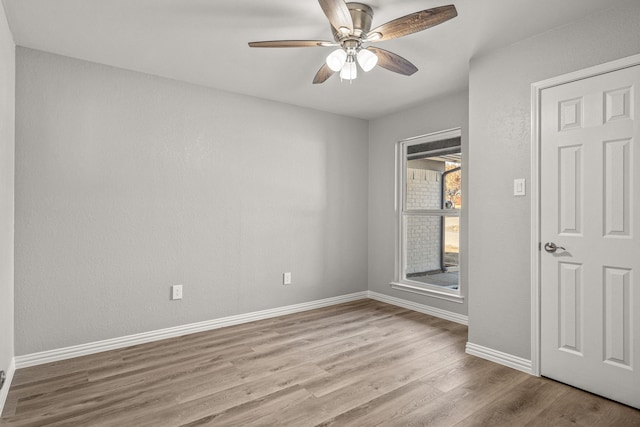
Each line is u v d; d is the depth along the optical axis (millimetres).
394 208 4344
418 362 2686
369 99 3816
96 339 2867
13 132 2473
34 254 2623
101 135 2887
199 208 3365
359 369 2568
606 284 2164
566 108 2324
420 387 2303
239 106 3605
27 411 2016
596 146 2195
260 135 3744
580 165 2264
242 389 2277
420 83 3359
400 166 4348
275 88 3479
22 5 2092
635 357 2049
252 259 3693
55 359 2693
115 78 2953
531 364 2477
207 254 3410
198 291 3359
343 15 1858
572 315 2295
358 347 2980
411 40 2537
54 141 2697
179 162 3254
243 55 2770
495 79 2686
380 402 2125
